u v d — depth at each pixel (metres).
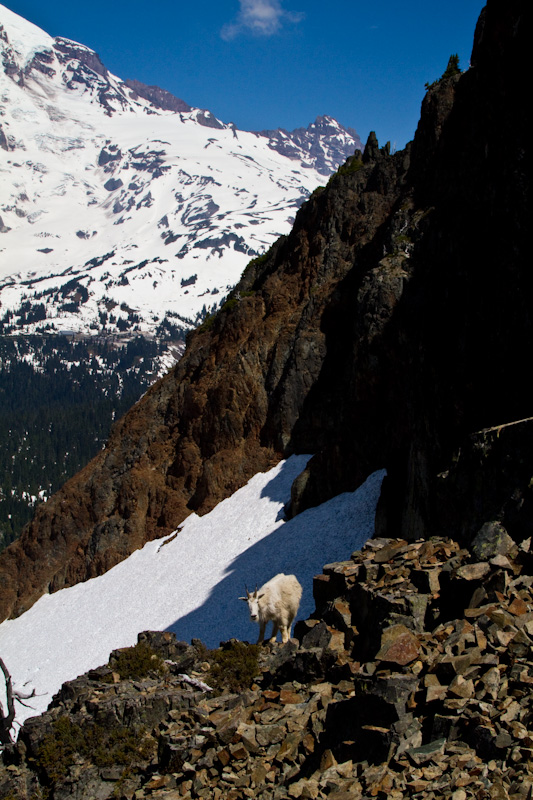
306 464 58.69
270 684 15.76
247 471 64.06
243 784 12.02
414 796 9.12
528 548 13.65
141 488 71.06
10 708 18.14
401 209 52.78
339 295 62.50
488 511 18.31
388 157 67.31
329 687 13.68
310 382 62.22
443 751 9.84
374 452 49.09
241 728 13.30
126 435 77.81
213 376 71.69
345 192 68.56
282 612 20.58
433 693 10.80
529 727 9.54
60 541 76.00
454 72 51.69
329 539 45.88
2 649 64.81
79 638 58.16
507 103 29.50
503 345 25.84
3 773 16.02
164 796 12.80
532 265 25.17
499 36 31.22
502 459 18.31
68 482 80.12
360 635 14.65
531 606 12.13
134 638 51.81
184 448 70.38
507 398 24.84
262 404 65.50
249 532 55.88
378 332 47.94
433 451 28.52
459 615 13.04
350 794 9.83
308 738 12.20
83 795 14.63
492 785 8.69
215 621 46.00
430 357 31.12
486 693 10.40
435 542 16.19
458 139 46.28
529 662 10.67
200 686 17.09
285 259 73.25
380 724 11.13
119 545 68.62
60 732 16.11
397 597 13.98
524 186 26.69
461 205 34.19
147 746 15.26
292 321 66.75
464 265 30.53
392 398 47.19
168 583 56.94
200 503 65.50
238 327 72.12
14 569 77.06
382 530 40.16
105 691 17.39
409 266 48.31
